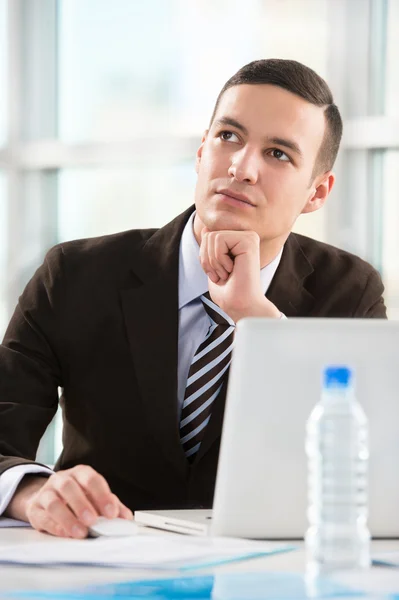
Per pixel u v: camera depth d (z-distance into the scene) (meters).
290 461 1.75
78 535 1.83
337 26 5.07
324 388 1.68
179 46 5.44
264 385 1.74
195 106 5.41
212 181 2.62
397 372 1.77
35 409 2.54
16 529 1.95
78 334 2.65
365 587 1.41
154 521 1.97
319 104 2.67
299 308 2.75
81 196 5.64
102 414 2.61
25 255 5.75
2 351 2.64
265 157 2.61
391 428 1.78
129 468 2.57
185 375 2.60
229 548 1.66
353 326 1.76
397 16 4.99
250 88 2.61
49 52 5.80
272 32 5.22
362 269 2.89
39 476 2.08
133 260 2.73
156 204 5.48
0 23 5.88
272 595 1.35
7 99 5.80
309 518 1.76
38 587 1.40
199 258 2.67
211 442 2.50
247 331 1.74
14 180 5.76
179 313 2.64
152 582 1.43
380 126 4.98
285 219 2.66
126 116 5.57
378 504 1.79
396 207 5.01
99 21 5.64
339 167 5.07
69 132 5.72
